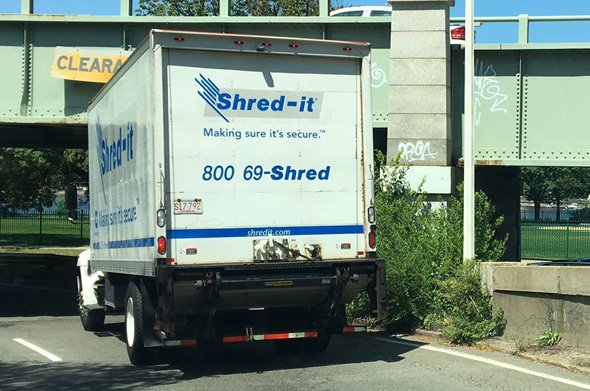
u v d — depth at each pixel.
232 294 8.15
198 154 8.14
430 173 12.98
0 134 19.42
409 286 11.12
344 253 8.72
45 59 14.70
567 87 13.51
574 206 93.38
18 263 24.59
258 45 8.36
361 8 17.95
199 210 8.11
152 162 8.02
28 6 14.45
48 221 46.22
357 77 8.86
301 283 8.34
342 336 11.07
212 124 8.22
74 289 20.41
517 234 18.66
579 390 7.32
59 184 45.19
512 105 13.73
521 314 9.98
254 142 8.38
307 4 35.69
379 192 12.47
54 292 19.59
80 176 45.53
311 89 8.66
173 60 8.11
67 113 14.67
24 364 9.12
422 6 13.21
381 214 11.81
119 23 14.41
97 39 14.64
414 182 13.03
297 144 8.57
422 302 11.16
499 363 8.73
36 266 26.34
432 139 13.12
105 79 14.45
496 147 13.81
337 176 8.73
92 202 11.84
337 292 8.51
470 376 7.99
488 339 10.13
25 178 39.94
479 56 13.83
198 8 36.34
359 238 8.80
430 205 12.98
